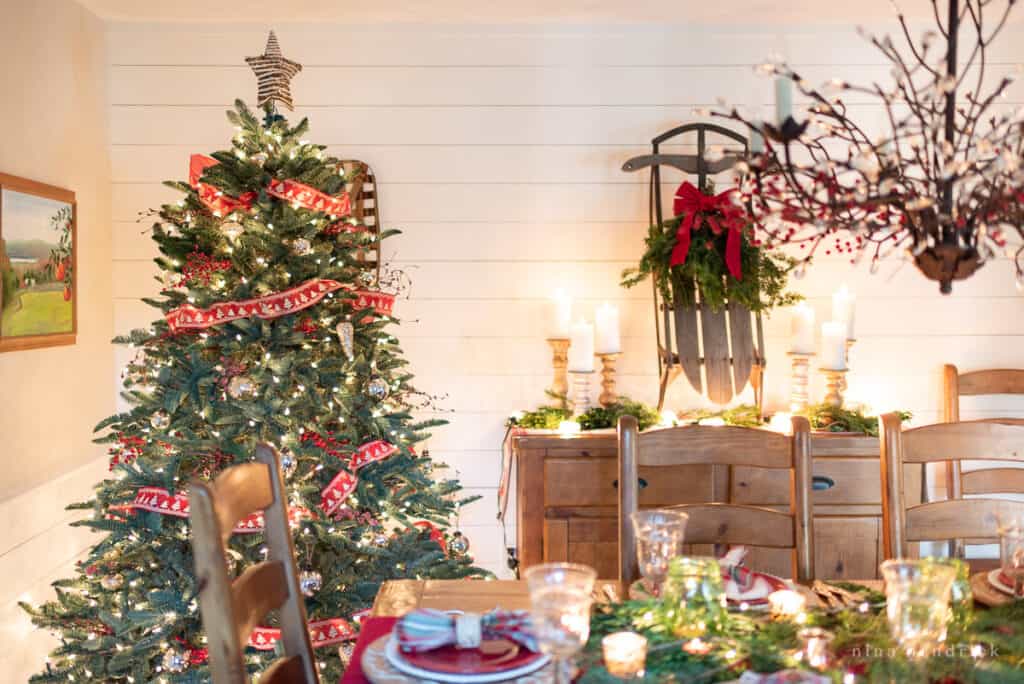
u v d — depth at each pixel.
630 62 3.78
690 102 3.78
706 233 3.37
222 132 3.75
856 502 3.35
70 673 2.57
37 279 3.05
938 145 1.50
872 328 3.85
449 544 3.10
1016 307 3.84
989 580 1.72
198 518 1.28
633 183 3.80
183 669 2.52
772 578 1.79
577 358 3.59
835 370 3.56
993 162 1.45
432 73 3.76
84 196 3.49
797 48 3.78
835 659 1.36
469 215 3.80
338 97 3.76
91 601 2.67
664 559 1.56
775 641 1.43
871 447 3.34
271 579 1.54
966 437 2.09
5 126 2.91
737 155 1.54
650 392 3.84
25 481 3.03
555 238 3.81
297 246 2.73
